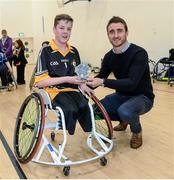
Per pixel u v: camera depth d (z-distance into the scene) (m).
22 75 6.45
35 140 2.02
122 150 2.50
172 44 6.46
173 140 2.73
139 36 7.30
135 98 2.54
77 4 9.59
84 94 2.36
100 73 2.76
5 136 2.89
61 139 2.80
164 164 2.22
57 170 2.16
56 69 2.29
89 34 9.24
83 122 2.37
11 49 6.45
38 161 2.15
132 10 7.36
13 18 12.08
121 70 2.57
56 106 2.18
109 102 2.65
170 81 5.95
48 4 11.30
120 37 2.45
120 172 2.11
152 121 3.33
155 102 4.27
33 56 12.57
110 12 8.09
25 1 12.13
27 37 12.45
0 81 5.91
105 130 2.81
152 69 6.88
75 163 2.08
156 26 6.78
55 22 2.29
